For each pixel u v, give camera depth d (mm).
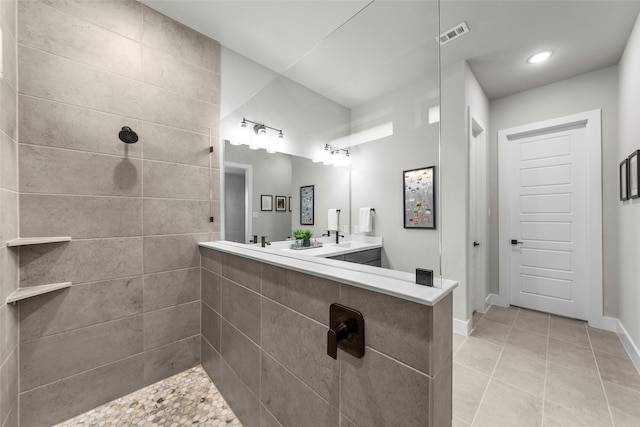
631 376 1689
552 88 2664
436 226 870
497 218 3043
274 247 1670
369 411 765
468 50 2127
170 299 1802
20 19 1297
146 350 1702
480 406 1452
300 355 1002
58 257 1404
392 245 1012
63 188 1416
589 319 2469
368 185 1163
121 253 1605
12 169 1233
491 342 2148
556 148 2709
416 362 658
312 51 1503
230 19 1811
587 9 1695
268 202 1737
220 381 1624
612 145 2369
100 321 1536
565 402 1473
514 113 2912
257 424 1253
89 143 1494
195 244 1919
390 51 1162
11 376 1231
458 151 2240
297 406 1018
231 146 2008
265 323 1188
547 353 1980
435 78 964
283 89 1702
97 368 1525
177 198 1836
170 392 1646
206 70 1987
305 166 1534
